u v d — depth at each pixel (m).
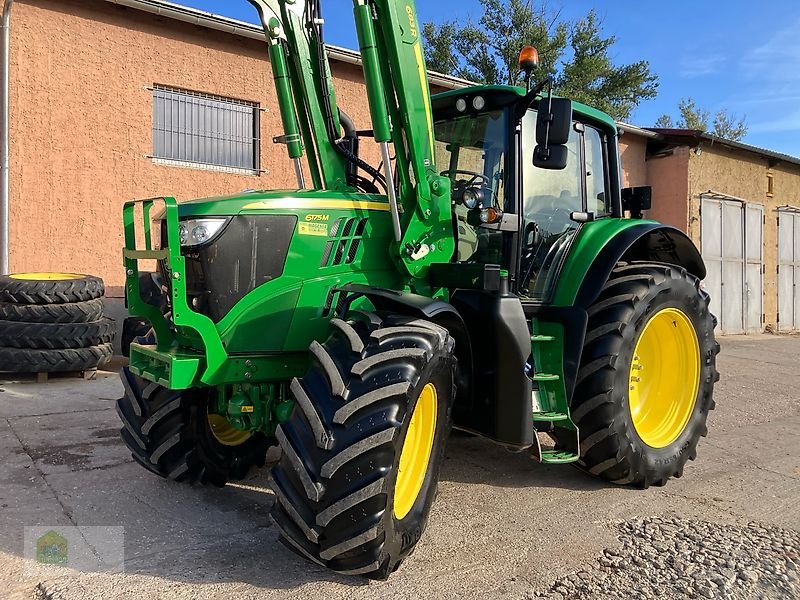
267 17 3.74
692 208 13.34
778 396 7.01
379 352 2.61
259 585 2.65
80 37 7.76
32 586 2.58
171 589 2.59
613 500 3.76
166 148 8.53
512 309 3.31
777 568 2.91
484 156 3.91
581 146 4.31
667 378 4.37
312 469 2.46
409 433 2.92
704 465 4.49
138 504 3.46
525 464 4.39
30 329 6.25
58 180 7.71
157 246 3.28
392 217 3.32
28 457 4.16
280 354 3.12
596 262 3.91
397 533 2.65
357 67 9.85
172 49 8.44
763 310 14.89
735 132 42.50
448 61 27.89
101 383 6.47
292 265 3.14
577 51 28.52
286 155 9.46
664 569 2.88
